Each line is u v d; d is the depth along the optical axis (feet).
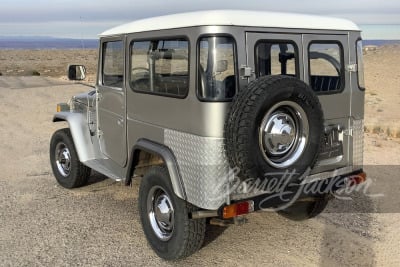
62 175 22.93
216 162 13.15
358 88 16.43
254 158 12.65
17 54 243.60
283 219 18.97
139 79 16.22
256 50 13.46
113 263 15.25
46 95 61.62
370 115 47.21
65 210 20.02
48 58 202.08
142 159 17.04
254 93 12.38
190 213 14.30
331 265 15.06
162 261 15.40
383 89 69.77
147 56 15.60
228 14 13.10
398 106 53.62
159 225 15.70
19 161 28.53
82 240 17.01
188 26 13.32
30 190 22.85
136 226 18.33
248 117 12.30
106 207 20.40
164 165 15.42
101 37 19.15
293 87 12.84
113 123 18.71
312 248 16.31
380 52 148.77
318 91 15.26
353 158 16.67
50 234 17.51
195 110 13.29
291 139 13.70
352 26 16.08
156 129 15.40
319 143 14.07
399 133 36.55
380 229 17.98
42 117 44.91
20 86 74.28
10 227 18.15
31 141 34.32
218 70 12.86
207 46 12.87
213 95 12.90
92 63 152.25
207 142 13.10
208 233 17.61
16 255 15.74
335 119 15.92
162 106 14.87
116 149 18.76
